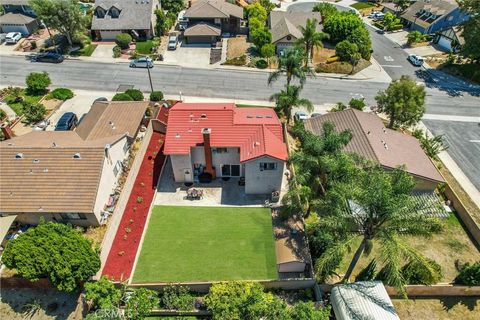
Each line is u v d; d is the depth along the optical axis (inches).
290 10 3811.5
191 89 2314.2
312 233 1246.9
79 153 1387.8
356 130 1619.1
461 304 1168.2
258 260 1283.2
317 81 2487.7
